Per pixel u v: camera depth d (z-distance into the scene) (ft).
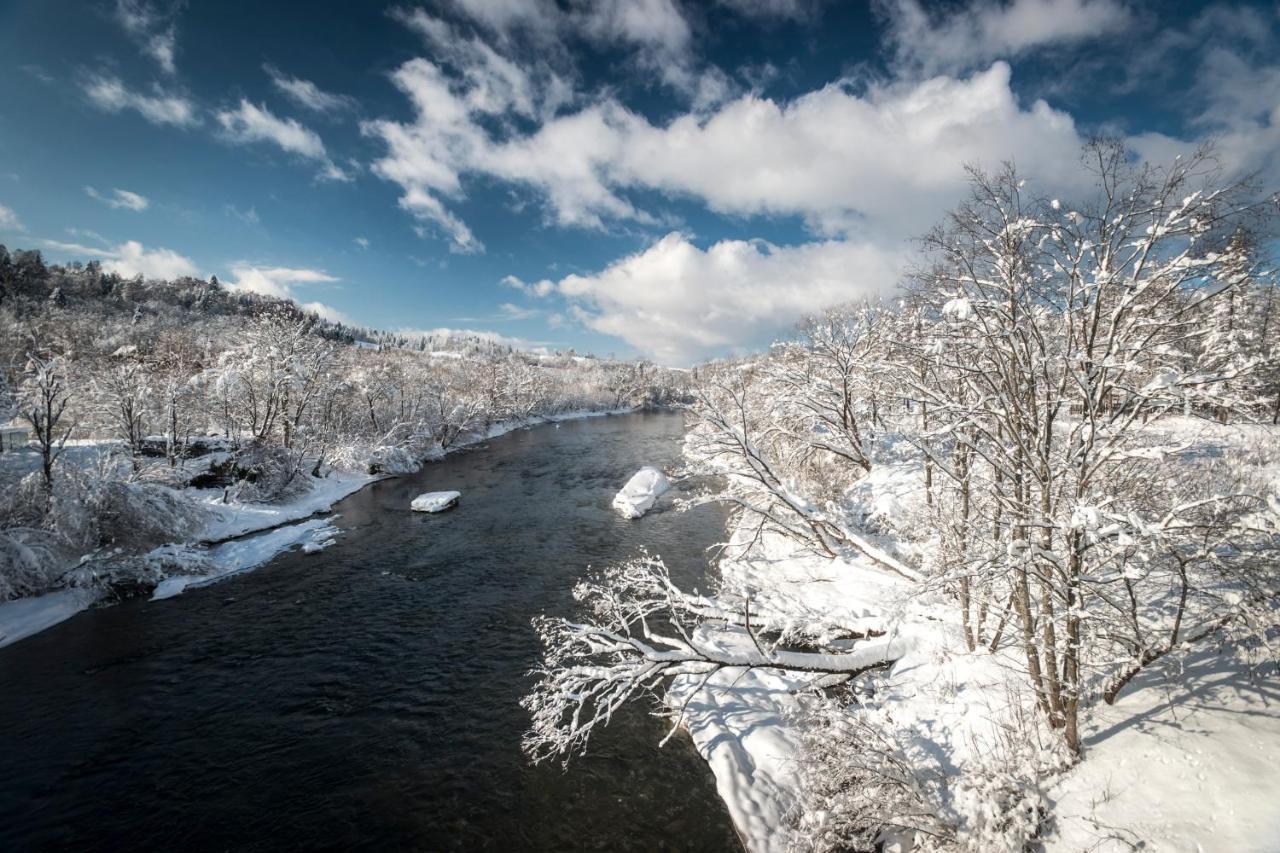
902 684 39.91
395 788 36.83
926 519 46.19
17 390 73.20
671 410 411.95
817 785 31.89
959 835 26.81
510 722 43.34
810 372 69.87
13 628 57.93
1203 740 26.20
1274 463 40.45
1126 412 28.25
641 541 85.56
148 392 102.94
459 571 74.49
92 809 35.53
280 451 113.09
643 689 46.75
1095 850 23.59
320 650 54.34
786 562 69.77
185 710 45.21
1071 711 28.14
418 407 178.40
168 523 77.56
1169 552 25.82
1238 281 24.30
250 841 33.09
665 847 32.04
